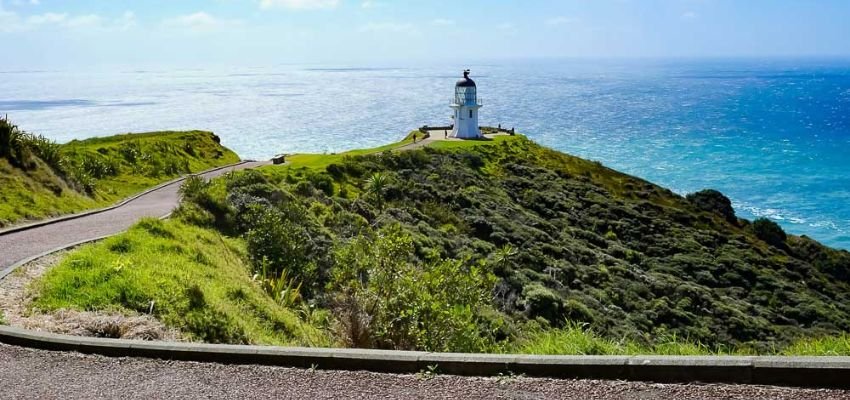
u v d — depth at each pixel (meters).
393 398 5.64
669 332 24.77
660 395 5.46
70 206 24.77
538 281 26.42
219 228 21.19
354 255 12.95
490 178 48.28
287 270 17.98
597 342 7.53
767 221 50.19
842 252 47.09
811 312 31.92
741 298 33.09
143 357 6.93
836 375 5.42
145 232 15.30
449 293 11.76
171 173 41.38
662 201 52.69
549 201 44.81
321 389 5.92
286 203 24.03
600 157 107.88
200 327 10.19
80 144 46.84
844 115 172.50
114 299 10.14
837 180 89.50
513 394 5.62
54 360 6.93
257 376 6.30
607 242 38.44
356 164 42.44
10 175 23.98
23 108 183.00
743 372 5.61
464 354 6.29
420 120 149.62
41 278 11.48
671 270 34.94
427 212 35.09
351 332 10.84
